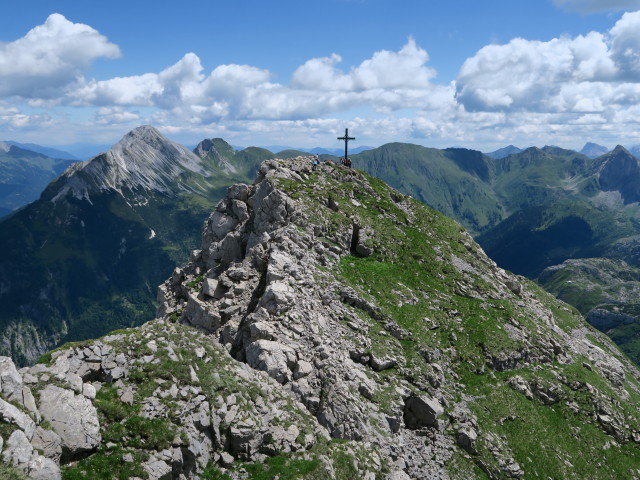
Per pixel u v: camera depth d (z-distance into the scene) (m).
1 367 20.97
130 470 21.50
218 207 74.25
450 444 42.50
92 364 25.67
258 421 28.45
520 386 52.94
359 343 46.78
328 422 35.31
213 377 28.58
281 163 82.81
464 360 53.44
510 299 71.50
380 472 33.72
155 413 24.36
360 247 68.88
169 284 69.62
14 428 18.97
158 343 28.78
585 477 45.12
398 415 41.44
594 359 73.56
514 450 44.84
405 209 86.88
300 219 64.69
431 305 60.78
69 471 20.30
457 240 83.69
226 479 24.89
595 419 54.03
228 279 54.34
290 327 42.53
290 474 26.48
